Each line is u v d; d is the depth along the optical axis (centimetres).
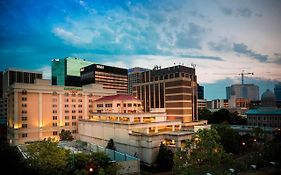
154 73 14912
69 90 13225
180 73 13088
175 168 4856
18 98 11494
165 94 13938
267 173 4791
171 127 9656
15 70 17700
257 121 13450
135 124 8588
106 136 9819
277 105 15675
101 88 14700
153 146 7588
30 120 11800
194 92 13862
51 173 4503
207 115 16088
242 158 7488
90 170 4466
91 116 12162
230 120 15100
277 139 8312
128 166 6134
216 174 4728
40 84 12300
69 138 11844
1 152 3972
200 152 4853
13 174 3909
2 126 14638
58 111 12788
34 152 4881
